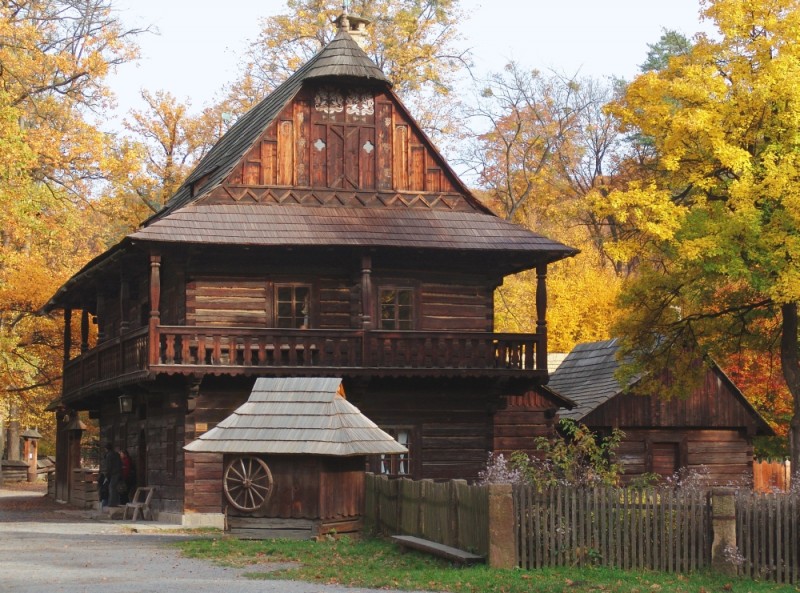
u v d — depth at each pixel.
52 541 24.14
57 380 50.94
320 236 30.47
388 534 23.48
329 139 32.50
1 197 39.12
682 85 29.86
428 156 33.16
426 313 32.78
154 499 32.47
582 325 53.06
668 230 28.91
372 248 30.58
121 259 31.95
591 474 20.06
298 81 33.22
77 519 31.94
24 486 57.41
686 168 30.77
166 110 54.94
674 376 33.25
